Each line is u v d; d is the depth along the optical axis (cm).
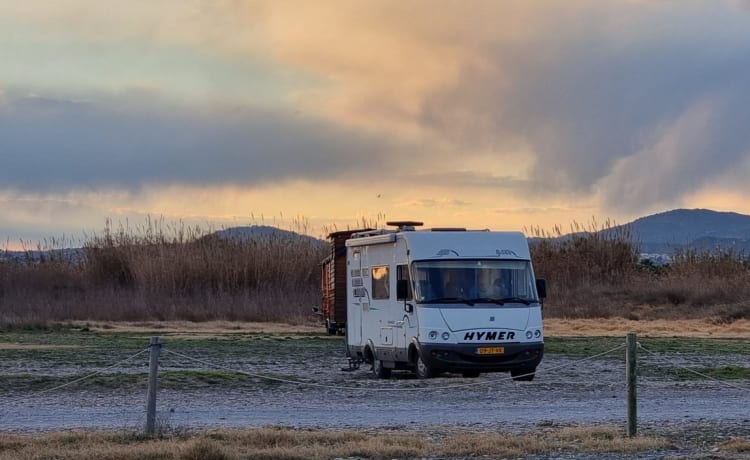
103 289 5572
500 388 2128
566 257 5878
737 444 1353
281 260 5612
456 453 1303
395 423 1609
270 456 1247
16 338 3966
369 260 2506
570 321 5009
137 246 5809
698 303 5356
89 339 3903
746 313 5059
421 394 2017
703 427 1564
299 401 1909
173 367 2670
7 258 5797
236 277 5544
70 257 5866
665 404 1894
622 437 1430
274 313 5175
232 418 1672
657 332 4525
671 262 6038
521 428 1547
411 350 2266
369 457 1273
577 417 1689
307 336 4175
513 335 2222
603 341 3797
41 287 5556
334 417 1684
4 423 1605
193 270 5525
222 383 2170
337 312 4128
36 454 1241
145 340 3825
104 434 1414
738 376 2453
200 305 5241
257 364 2792
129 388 2078
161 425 1467
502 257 2294
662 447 1354
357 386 2153
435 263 2261
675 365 2764
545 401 1919
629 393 1445
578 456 1298
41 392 1997
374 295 2469
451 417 1686
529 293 2286
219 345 3534
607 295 5553
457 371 2198
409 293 2262
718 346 3541
